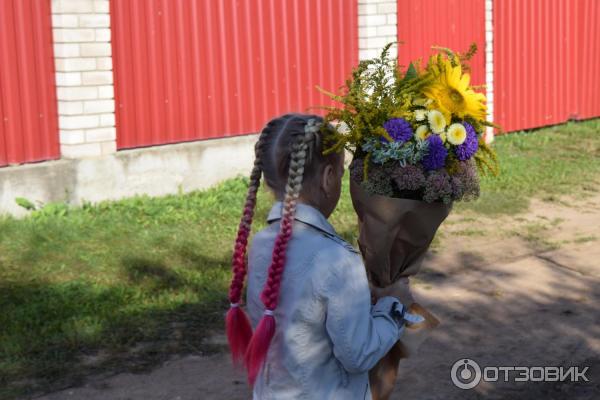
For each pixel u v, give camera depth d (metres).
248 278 2.58
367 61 2.91
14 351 5.23
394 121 2.73
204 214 8.27
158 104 9.03
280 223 2.49
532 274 6.94
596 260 7.30
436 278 6.86
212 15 9.38
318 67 10.39
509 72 12.83
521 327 5.79
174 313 5.91
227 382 4.96
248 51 9.72
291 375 2.44
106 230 7.57
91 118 8.39
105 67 8.45
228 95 9.59
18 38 8.03
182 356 5.29
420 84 2.81
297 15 10.13
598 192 9.73
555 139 12.70
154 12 8.91
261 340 2.39
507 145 12.20
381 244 2.81
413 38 11.30
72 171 8.26
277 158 2.49
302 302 2.40
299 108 10.25
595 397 4.77
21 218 7.86
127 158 8.63
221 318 5.86
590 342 5.52
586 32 13.98
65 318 5.75
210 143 9.32
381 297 2.91
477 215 8.68
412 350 2.83
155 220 7.98
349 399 2.47
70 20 8.17
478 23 12.20
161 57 9.01
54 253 6.95
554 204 9.20
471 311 6.11
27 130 8.14
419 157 2.72
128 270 6.68
